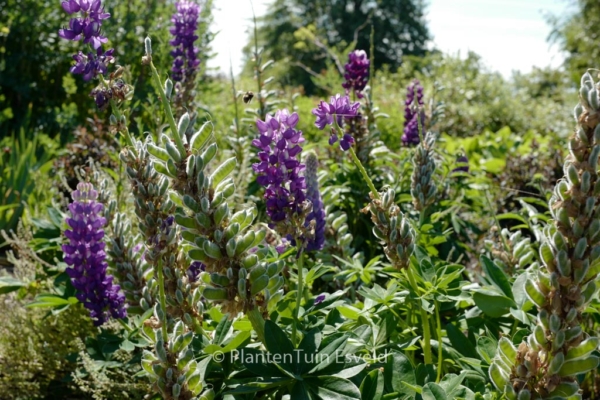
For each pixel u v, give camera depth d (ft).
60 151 25.62
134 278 8.93
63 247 9.43
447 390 6.52
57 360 11.54
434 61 50.21
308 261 10.98
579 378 7.07
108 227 10.46
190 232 5.88
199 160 5.68
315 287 12.07
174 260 7.07
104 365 9.81
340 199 14.19
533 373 5.16
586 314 9.48
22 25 30.83
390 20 136.46
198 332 7.22
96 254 9.50
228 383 6.47
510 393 5.24
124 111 7.43
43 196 20.29
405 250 7.27
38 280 13.46
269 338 5.94
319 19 134.00
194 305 7.23
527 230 17.11
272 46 133.08
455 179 16.35
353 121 14.43
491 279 8.10
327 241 11.35
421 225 10.75
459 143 28.43
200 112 21.20
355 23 131.03
